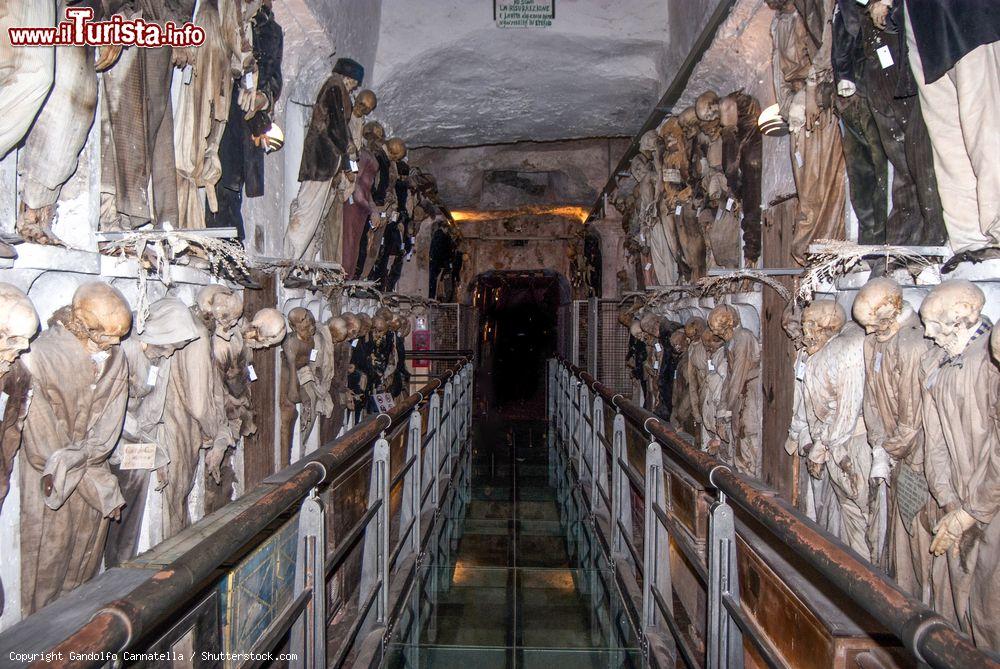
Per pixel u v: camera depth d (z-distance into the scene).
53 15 1.90
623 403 3.90
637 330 7.48
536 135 9.34
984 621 2.04
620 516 4.34
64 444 2.08
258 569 1.89
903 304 2.66
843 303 3.36
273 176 4.37
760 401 4.65
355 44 6.02
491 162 11.19
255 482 3.80
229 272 3.20
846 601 1.56
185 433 2.82
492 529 5.52
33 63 1.82
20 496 2.04
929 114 2.32
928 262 2.52
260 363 3.87
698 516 2.64
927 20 2.16
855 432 2.92
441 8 6.94
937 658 0.97
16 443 1.92
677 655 3.03
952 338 2.14
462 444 8.10
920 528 2.41
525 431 11.16
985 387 2.01
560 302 17.92
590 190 11.64
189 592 1.27
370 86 6.95
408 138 8.91
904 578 2.59
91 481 2.18
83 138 2.12
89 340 2.12
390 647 3.44
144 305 2.46
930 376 2.29
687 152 5.75
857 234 3.27
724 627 2.16
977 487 2.04
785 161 4.27
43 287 2.15
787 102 3.66
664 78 7.15
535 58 7.32
